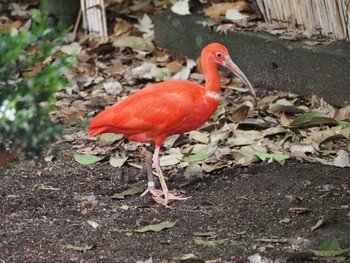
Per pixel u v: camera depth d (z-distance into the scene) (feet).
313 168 36.55
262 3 48.83
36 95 26.78
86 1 53.72
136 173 37.73
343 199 33.83
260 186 35.22
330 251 29.68
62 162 38.93
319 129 40.63
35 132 26.63
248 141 39.29
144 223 32.83
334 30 45.29
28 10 58.18
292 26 47.47
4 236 31.73
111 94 46.88
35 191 35.88
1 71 26.37
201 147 39.06
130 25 54.70
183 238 31.48
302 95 45.27
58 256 30.30
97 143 40.83
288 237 31.22
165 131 34.50
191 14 51.62
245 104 42.70
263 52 46.70
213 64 35.32
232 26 48.65
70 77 48.29
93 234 32.01
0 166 30.25
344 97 43.04
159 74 48.57
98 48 51.98
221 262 29.50
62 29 28.22
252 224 32.27
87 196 35.29
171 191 35.70
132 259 29.99
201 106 34.63
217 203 34.22
